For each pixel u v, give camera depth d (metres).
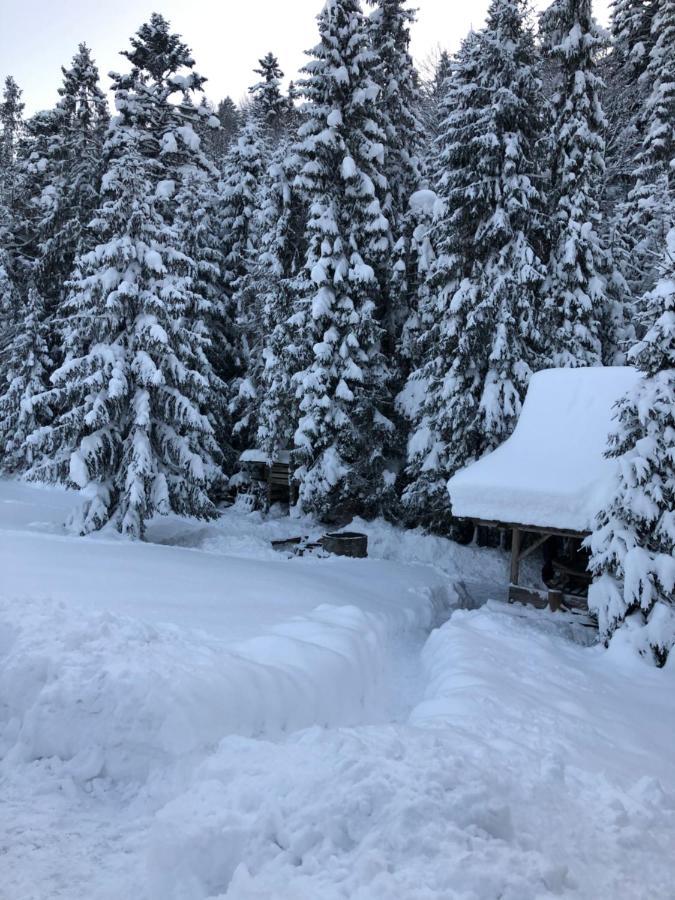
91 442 15.61
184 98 29.11
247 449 25.86
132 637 6.69
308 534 20.94
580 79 19.73
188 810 3.86
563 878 3.37
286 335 21.67
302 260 22.94
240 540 19.12
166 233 16.62
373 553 19.83
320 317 20.12
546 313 19.19
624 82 27.47
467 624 11.26
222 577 12.27
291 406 21.48
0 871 3.69
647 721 7.60
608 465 12.44
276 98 31.83
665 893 3.48
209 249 25.62
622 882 3.52
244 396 24.50
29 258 29.33
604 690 8.49
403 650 11.09
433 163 24.17
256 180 26.89
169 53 28.72
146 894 3.43
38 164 29.88
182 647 6.61
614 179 26.69
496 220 18.16
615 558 10.43
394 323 22.98
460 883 3.10
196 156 28.30
